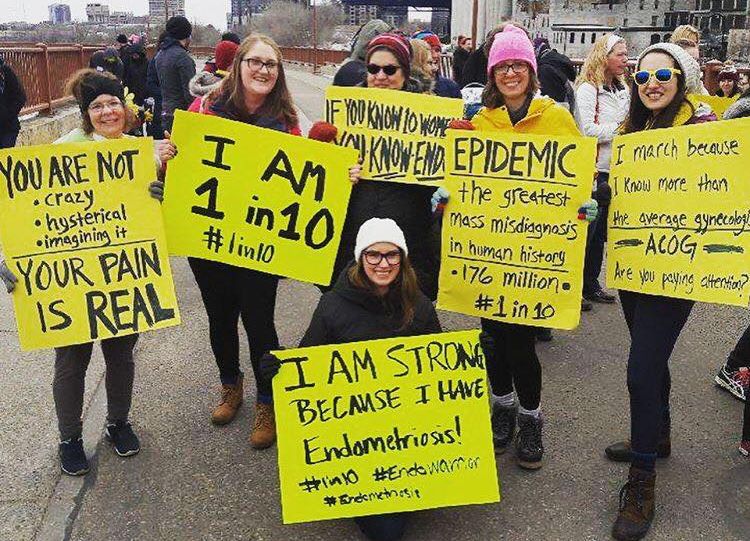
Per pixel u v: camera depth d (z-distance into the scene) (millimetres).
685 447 3830
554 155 3357
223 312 3885
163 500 3342
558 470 3602
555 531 3146
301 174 3615
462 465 3127
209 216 3635
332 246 3686
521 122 3455
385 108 3740
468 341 3154
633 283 3273
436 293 3996
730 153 3076
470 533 3131
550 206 3402
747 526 3186
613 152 3391
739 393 4344
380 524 3057
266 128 3631
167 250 3473
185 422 4035
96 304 3357
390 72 3789
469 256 3537
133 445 3682
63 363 3422
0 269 3250
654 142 3246
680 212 3189
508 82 3393
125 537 3088
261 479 3510
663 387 3578
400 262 3184
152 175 3408
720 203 3105
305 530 3156
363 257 3160
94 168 3326
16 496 3342
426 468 3123
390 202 3725
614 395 4391
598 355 4969
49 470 3539
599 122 5230
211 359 4828
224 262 3668
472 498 3105
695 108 3287
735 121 3047
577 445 3826
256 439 3758
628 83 5699
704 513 3271
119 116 3453
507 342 3562
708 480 3529
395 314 3258
